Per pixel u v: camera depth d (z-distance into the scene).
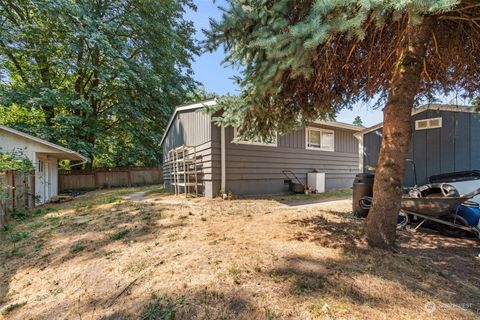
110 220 4.83
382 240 2.96
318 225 3.88
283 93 3.76
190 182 8.60
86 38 11.82
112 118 15.61
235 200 6.97
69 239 4.08
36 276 3.07
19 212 6.17
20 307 2.48
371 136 6.84
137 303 2.22
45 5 10.64
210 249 3.01
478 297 2.06
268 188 8.79
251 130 4.50
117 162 16.17
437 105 5.56
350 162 12.23
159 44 15.43
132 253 3.22
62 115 12.09
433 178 5.29
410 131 2.99
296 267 2.46
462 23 3.00
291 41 2.32
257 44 2.46
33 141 8.82
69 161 16.36
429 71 3.94
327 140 11.09
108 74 12.98
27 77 12.73
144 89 15.09
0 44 11.45
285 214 4.70
